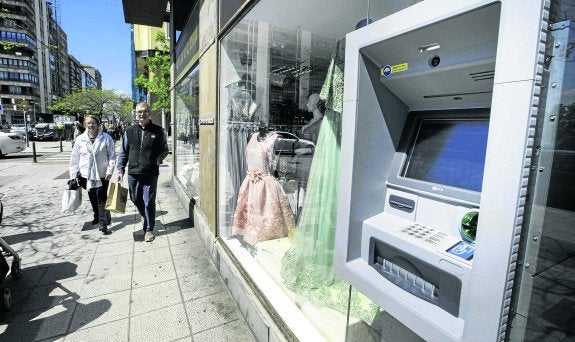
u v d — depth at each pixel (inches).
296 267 84.2
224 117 123.6
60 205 215.5
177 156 263.9
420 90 42.8
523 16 26.1
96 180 154.8
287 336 69.4
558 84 27.8
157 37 488.1
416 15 35.3
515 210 27.2
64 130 1046.4
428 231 40.3
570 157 29.4
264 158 109.4
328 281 78.4
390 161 48.0
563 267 30.9
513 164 27.2
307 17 101.0
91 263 127.3
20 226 171.6
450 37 34.4
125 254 136.1
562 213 29.9
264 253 99.9
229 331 87.9
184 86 221.3
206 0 138.4
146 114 143.5
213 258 126.9
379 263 45.0
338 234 47.7
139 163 143.4
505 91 27.5
